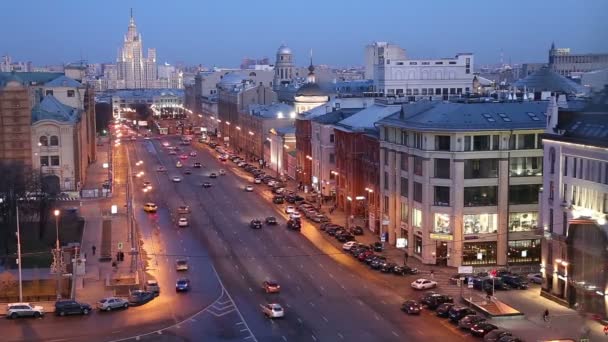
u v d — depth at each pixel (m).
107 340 79.25
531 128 109.75
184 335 80.56
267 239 131.38
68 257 118.12
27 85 186.88
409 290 98.44
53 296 98.25
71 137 181.50
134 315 88.56
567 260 87.31
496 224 111.25
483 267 110.19
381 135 129.12
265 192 187.75
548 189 94.00
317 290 98.69
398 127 118.75
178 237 133.00
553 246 92.12
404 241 120.25
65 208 159.62
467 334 79.88
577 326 80.75
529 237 112.19
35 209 134.50
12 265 113.69
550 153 93.31
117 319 87.06
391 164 125.31
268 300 94.06
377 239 130.88
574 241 85.88
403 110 121.25
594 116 87.06
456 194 109.81
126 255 119.31
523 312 86.94
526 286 98.69
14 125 178.50
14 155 179.25
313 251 122.06
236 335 80.25
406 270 106.62
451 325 83.25
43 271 108.44
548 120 94.75
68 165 182.12
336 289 99.12
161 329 82.94
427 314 87.81
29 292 102.50
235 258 117.25
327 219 146.62
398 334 80.06
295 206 163.62
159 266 112.25
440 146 111.00
